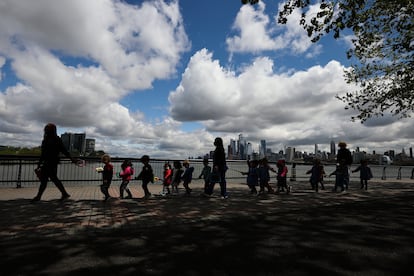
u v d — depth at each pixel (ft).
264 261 10.37
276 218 18.17
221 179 28.30
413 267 9.82
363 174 37.96
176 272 9.32
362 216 18.85
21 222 16.21
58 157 23.62
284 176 32.17
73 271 9.36
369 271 9.46
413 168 72.38
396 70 44.37
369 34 37.86
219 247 12.04
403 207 22.65
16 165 35.01
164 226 15.87
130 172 27.37
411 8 33.27
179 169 31.42
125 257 10.75
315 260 10.50
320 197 29.04
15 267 9.69
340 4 27.71
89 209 20.54
